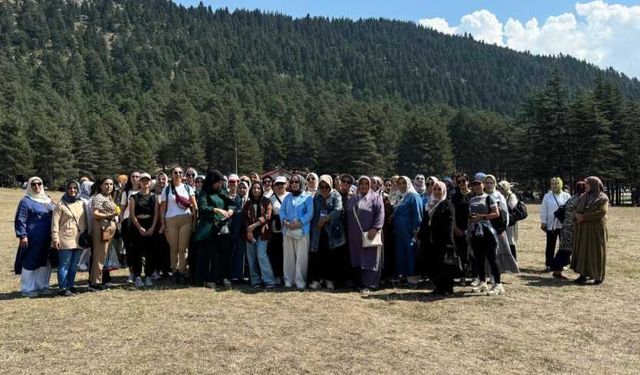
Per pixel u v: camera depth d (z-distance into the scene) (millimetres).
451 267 8453
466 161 87438
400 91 197250
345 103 143375
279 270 9414
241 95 149000
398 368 5227
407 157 81000
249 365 5289
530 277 10148
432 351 5727
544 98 55219
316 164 89688
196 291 8703
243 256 9609
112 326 6609
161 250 9516
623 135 53000
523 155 58094
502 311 7441
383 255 9266
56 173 71188
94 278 8859
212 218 9086
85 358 5477
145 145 84250
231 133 90875
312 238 9047
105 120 100125
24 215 8453
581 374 5125
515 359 5504
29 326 6617
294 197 9094
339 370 5172
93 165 76875
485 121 85312
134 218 9125
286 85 172250
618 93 57312
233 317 7027
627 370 5230
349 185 9398
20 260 8438
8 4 194500
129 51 179000
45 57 160375
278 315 7141
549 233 10992
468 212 8688
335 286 9195
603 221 9336
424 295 8492
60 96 126062
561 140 54156
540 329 6578
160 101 132375
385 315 7188
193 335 6234
